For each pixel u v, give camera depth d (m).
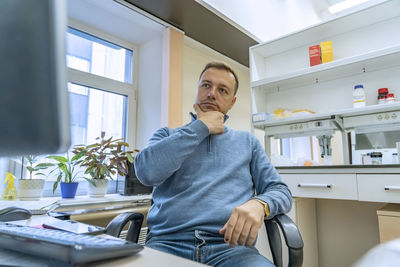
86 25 2.19
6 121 0.24
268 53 2.62
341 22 2.10
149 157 0.89
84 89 2.13
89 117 2.14
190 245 0.83
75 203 1.65
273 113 2.50
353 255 1.92
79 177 1.98
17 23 0.24
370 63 1.97
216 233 0.87
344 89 2.19
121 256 0.38
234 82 1.19
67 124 0.25
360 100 1.99
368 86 2.07
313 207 2.07
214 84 1.15
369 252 0.22
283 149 2.54
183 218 0.88
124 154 1.90
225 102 1.16
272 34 3.07
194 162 0.98
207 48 2.91
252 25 2.78
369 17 2.03
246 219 0.69
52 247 0.33
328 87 2.27
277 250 0.87
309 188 1.68
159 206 0.94
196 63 2.92
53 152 0.24
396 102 1.74
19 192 1.58
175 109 2.24
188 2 2.11
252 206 0.74
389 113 1.91
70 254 0.31
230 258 0.77
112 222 0.80
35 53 0.24
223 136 1.07
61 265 0.33
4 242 0.38
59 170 1.89
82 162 1.81
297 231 0.77
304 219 1.86
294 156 2.49
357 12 1.99
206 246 0.82
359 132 2.07
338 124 2.04
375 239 1.86
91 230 0.53
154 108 2.33
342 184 1.57
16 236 0.37
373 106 1.81
